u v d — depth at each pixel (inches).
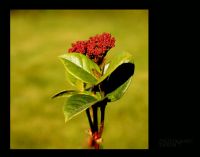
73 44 23.4
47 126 59.2
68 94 22.8
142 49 87.6
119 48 88.7
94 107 22.4
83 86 23.4
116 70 23.0
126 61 23.0
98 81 22.0
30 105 65.8
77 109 21.6
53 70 78.8
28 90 71.4
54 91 70.5
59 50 90.7
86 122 59.0
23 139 56.5
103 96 22.6
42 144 55.3
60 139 55.8
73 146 54.5
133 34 99.4
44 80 74.6
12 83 73.8
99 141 22.5
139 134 55.6
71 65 22.8
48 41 97.5
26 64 82.4
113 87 22.7
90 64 22.9
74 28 107.4
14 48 92.7
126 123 58.3
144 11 118.3
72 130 57.6
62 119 61.1
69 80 23.5
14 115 62.9
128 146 53.4
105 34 23.0
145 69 76.0
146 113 60.2
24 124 60.2
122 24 108.5
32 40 98.6
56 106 65.1
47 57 85.9
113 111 61.2
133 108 61.8
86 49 23.2
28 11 122.5
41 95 69.1
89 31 104.9
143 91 67.2
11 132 58.1
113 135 55.6
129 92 66.8
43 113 63.3
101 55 22.9
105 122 58.4
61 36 101.7
